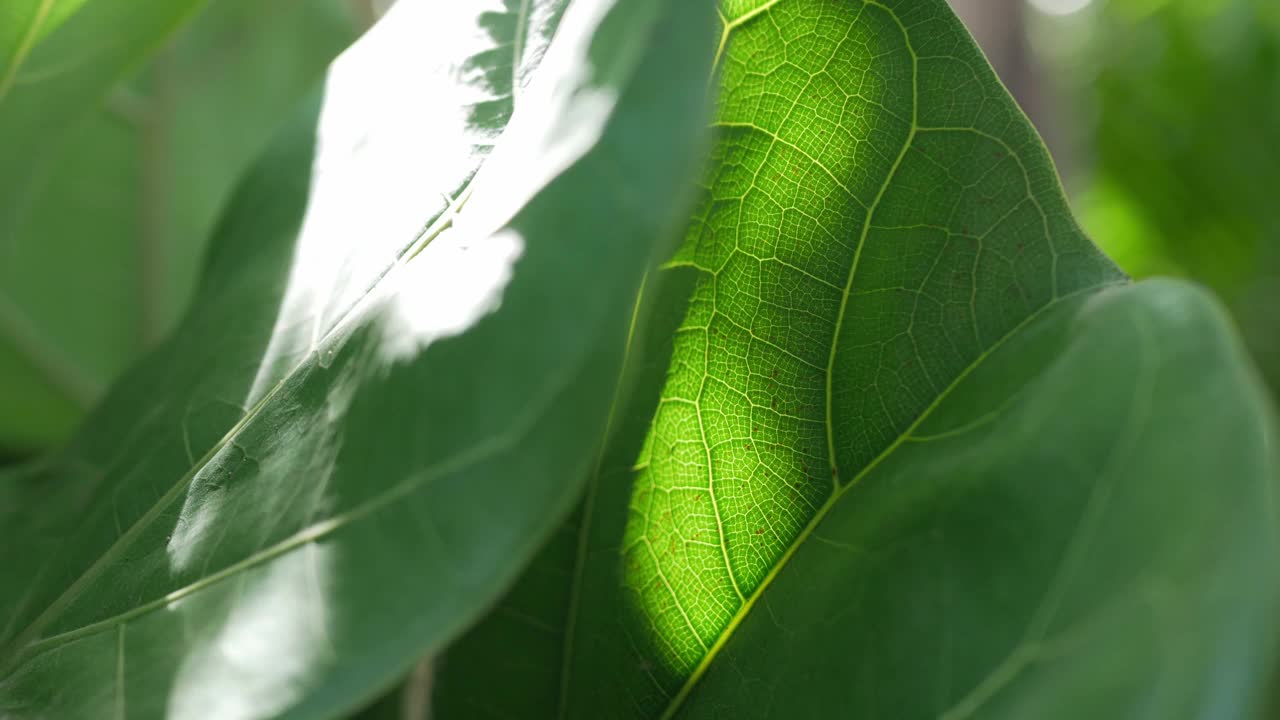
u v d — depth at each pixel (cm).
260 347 60
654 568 59
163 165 111
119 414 66
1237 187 226
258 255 64
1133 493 51
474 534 48
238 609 51
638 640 59
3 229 72
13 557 62
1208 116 229
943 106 58
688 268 59
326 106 66
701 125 48
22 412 106
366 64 66
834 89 58
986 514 53
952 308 58
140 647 53
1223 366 51
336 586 50
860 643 54
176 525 56
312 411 54
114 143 108
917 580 54
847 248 58
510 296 49
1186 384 52
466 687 62
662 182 48
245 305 62
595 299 48
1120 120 233
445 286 51
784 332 59
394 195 59
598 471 60
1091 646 50
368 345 53
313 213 63
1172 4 234
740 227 59
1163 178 231
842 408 58
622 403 59
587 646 60
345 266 59
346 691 49
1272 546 49
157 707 51
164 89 110
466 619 48
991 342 57
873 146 58
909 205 58
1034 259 57
